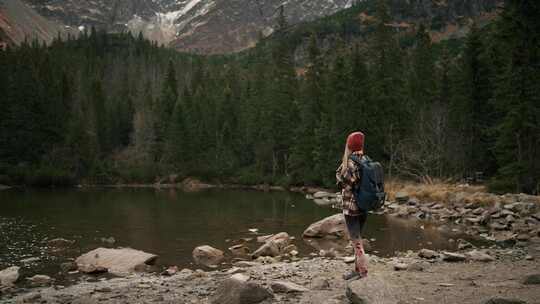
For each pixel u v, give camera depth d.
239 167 84.25
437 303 5.91
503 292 6.55
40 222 22.77
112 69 167.38
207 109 94.12
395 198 30.48
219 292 7.10
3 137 77.06
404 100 56.94
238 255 14.34
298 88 85.25
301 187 66.06
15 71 86.44
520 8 30.64
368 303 5.71
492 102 36.16
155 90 141.62
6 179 67.88
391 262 11.20
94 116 96.81
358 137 6.77
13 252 14.88
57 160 77.06
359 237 6.88
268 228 20.59
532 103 29.94
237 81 125.50
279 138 74.69
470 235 17.12
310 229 18.05
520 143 31.00
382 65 60.41
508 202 23.06
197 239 17.55
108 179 80.81
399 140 49.00
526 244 14.37
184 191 58.09
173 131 85.38
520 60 30.77
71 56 161.38
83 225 21.66
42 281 10.57
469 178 42.19
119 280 10.64
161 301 7.67
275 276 9.81
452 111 45.94
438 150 41.81
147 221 23.19
